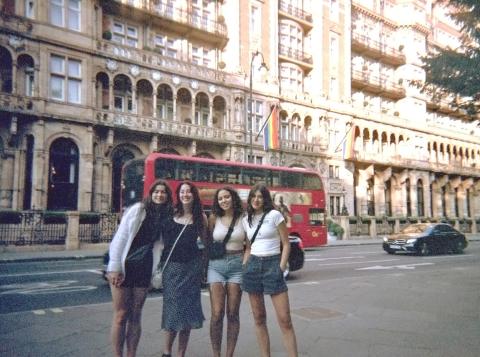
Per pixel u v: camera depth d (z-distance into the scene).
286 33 35.53
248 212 4.52
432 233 19.20
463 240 20.80
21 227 18.92
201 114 29.56
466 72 8.61
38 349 5.15
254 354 4.93
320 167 35.69
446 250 19.78
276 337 5.59
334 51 39.09
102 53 24.09
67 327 6.18
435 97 10.41
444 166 49.88
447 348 5.13
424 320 6.53
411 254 19.48
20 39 21.53
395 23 47.50
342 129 38.59
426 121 50.03
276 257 4.36
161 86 27.25
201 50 30.78
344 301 8.04
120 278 3.99
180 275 4.27
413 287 9.66
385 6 47.41
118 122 24.23
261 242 4.39
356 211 39.91
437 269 13.59
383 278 11.16
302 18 36.81
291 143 33.59
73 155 23.28
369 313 7.01
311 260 16.55
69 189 23.06
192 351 5.07
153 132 25.22
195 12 30.05
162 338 5.61
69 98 23.20
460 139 54.62
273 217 4.42
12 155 21.56
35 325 6.29
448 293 8.91
